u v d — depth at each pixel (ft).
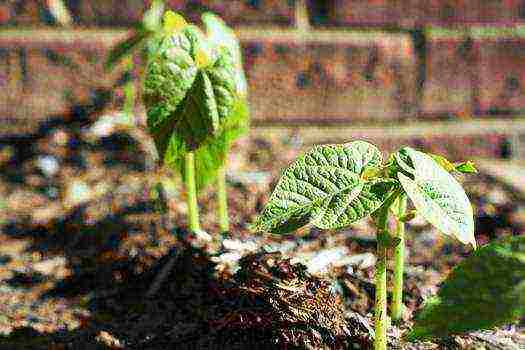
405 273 1.86
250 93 2.72
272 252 1.77
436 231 2.21
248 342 1.64
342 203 1.38
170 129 1.64
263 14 2.68
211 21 1.83
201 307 1.77
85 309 1.89
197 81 1.63
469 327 1.28
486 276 1.29
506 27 2.84
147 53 2.02
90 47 2.63
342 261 1.82
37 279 2.03
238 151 2.60
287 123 2.78
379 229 1.43
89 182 2.39
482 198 2.47
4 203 2.35
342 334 1.58
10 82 2.63
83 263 2.07
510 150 2.92
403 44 2.78
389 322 1.63
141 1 2.63
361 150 1.42
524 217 2.35
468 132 2.89
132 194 2.31
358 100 2.79
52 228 2.24
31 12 2.60
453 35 2.80
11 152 2.60
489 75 2.87
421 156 1.39
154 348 1.71
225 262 1.79
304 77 2.74
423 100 2.84
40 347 1.75
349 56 2.75
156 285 1.91
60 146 2.57
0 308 1.90
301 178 1.39
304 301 1.62
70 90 2.66
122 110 2.66
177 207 2.19
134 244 2.07
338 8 2.72
